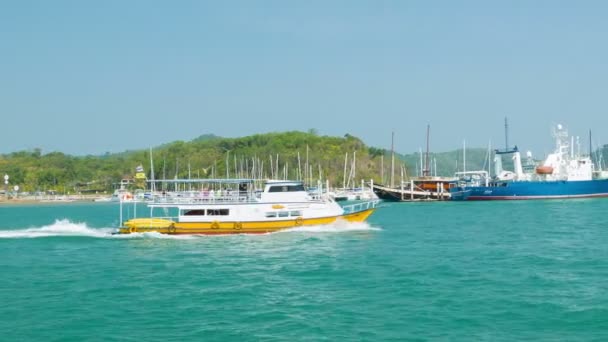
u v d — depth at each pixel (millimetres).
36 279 37625
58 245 53875
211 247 49906
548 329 24953
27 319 27641
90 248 51562
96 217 115312
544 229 64375
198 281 35875
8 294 33094
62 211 149750
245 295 31922
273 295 31812
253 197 56781
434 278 35719
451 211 102000
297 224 57406
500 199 132375
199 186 134625
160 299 31234
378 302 29797
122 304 30297
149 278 37125
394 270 38531
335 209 58875
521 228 66312
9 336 25078
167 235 56250
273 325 26078
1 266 42938
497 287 32906
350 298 30781
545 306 28531
